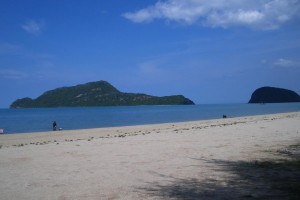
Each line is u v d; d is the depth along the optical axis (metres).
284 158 11.57
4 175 10.38
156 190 7.87
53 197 7.56
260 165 10.47
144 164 11.47
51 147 18.39
